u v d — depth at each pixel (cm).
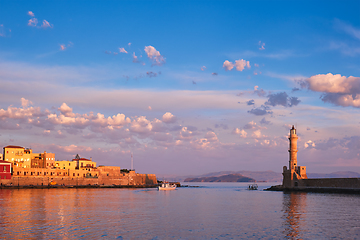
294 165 19688
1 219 7344
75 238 5597
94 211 8881
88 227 6512
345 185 16288
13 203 10588
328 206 10350
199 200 13475
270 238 5719
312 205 10694
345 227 6638
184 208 10119
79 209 9275
